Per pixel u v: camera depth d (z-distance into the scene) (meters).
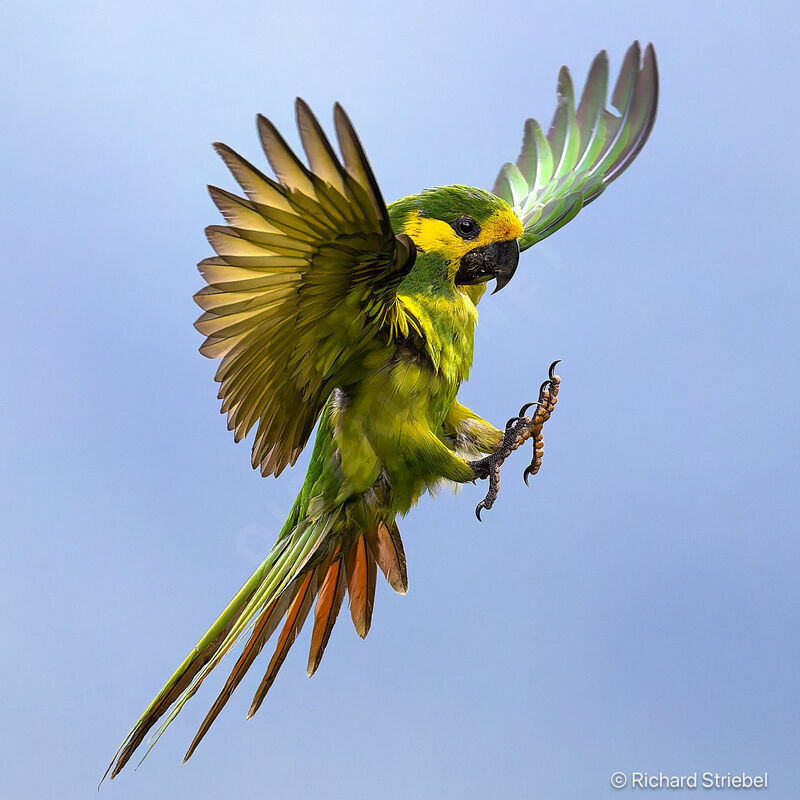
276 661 6.69
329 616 6.70
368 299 6.58
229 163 6.49
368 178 6.48
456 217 6.69
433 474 6.66
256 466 6.64
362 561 6.70
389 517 6.68
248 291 6.55
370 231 6.52
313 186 6.49
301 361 6.61
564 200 6.80
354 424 6.65
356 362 6.64
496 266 6.70
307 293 6.57
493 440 6.71
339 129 6.47
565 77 6.85
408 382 6.65
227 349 6.58
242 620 6.64
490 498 6.68
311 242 6.53
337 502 6.67
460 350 6.68
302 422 6.65
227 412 6.61
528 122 6.85
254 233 6.52
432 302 6.68
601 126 6.84
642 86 6.83
